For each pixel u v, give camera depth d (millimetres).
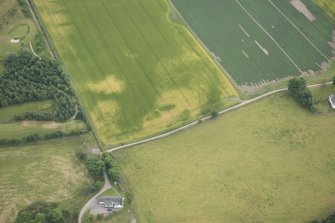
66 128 191375
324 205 175000
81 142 189125
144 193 176500
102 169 178250
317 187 179750
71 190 175750
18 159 182750
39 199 172625
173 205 173750
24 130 189625
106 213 170625
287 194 177500
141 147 189125
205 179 180875
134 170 182625
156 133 193250
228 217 171250
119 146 188875
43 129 190500
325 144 192125
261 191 178000
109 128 193625
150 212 171750
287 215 172250
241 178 181375
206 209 173000
